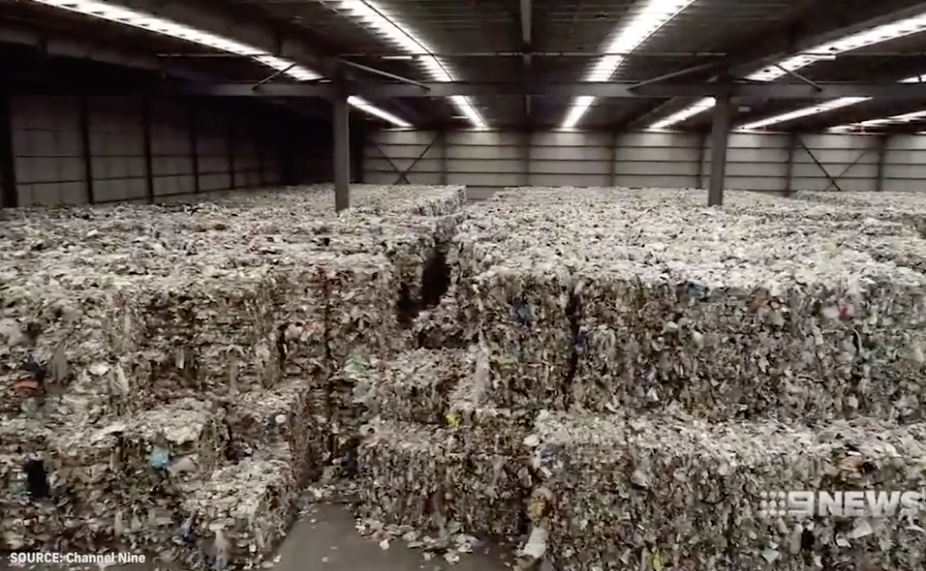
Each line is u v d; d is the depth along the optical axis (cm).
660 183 2878
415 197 1525
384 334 645
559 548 449
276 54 1068
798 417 453
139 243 756
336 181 1257
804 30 972
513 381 501
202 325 552
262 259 654
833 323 445
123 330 516
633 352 465
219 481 515
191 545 489
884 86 1210
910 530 410
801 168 2819
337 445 629
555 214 1009
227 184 2330
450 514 536
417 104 2166
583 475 436
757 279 462
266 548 502
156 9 786
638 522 433
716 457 415
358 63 1355
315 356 619
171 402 542
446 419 571
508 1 842
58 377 486
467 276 695
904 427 443
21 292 500
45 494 488
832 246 643
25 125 1345
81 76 1261
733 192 1889
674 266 509
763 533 415
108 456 484
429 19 954
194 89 1282
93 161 1559
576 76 1557
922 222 1123
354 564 496
